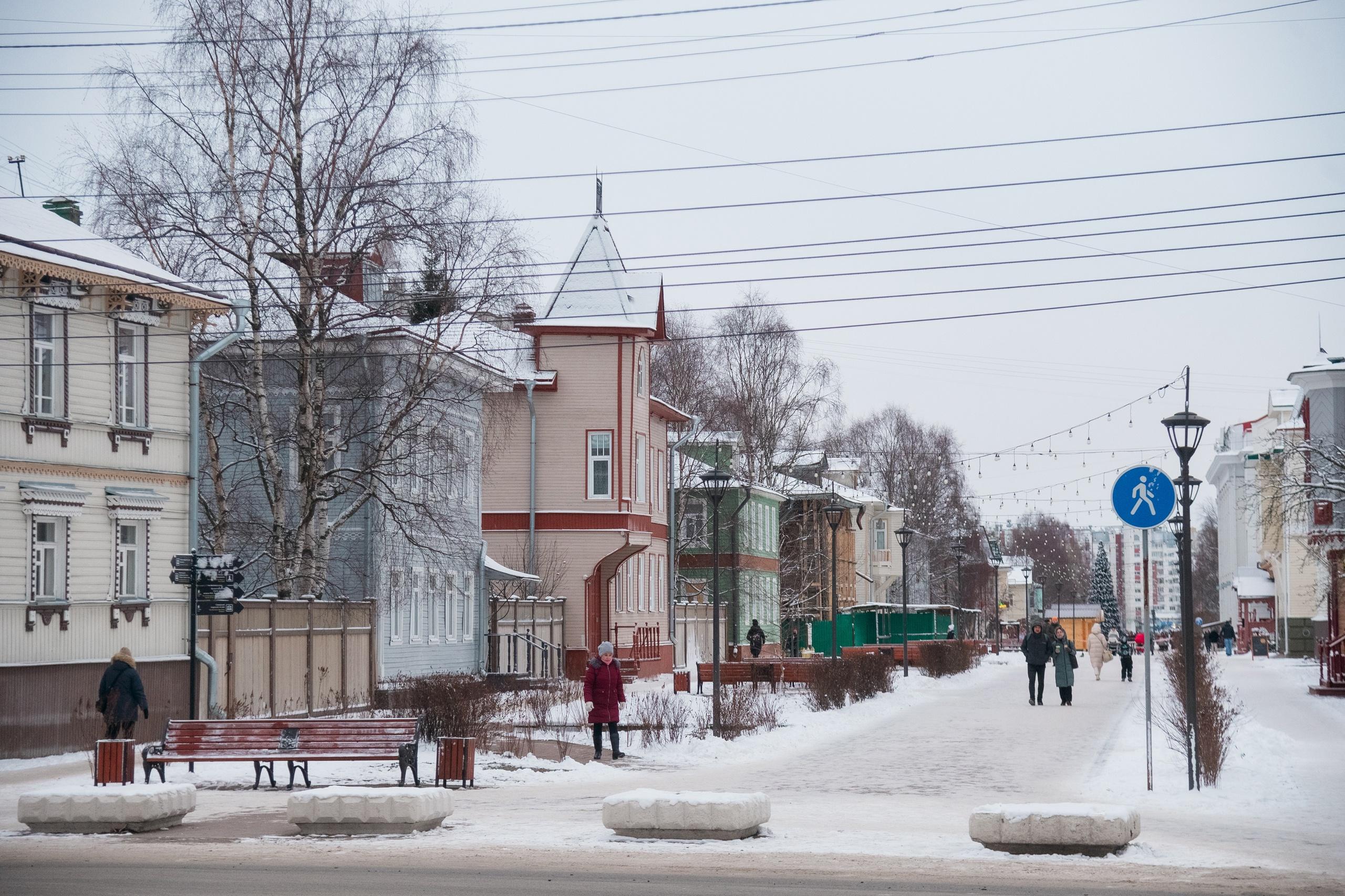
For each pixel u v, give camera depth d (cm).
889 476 14238
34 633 3569
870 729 4316
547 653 6738
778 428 9812
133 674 3052
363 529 5397
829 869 1794
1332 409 6725
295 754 2756
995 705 5356
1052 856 1912
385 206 4594
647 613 8106
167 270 4472
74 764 3325
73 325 3788
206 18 4550
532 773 3091
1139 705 5266
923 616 11306
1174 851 1969
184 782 2848
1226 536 15150
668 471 8606
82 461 3797
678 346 10031
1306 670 7812
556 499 7162
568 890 1611
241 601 4112
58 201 4888
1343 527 6244
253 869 1773
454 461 5116
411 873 1738
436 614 5953
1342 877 1745
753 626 7962
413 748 2753
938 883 1675
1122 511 2525
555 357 7225
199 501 5012
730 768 3262
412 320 5188
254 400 4950
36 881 1662
